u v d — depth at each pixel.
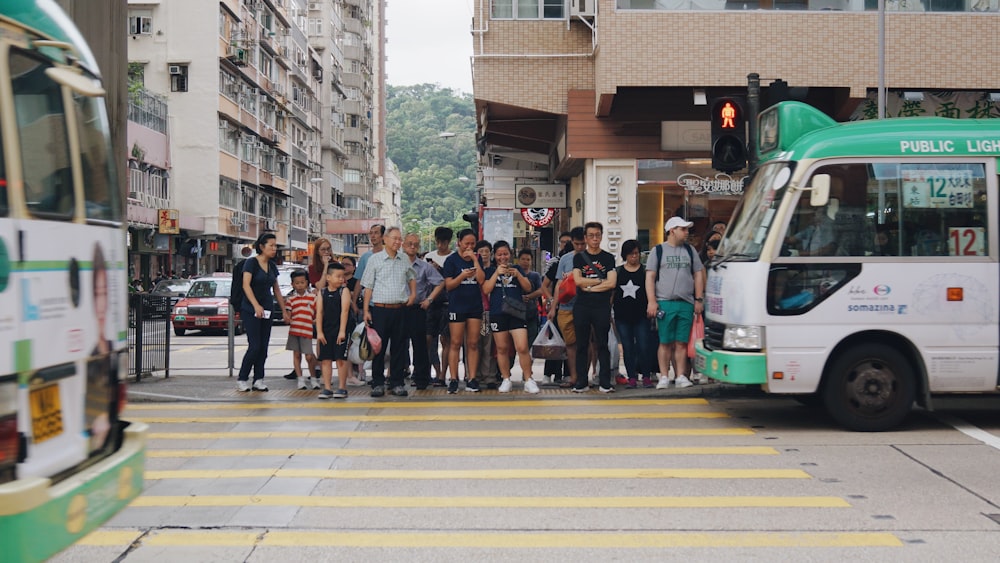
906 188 8.61
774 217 8.68
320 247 12.09
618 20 17.80
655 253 10.76
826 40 17.56
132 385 11.88
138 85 41.56
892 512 5.86
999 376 8.51
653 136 19.22
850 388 8.55
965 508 5.95
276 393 11.35
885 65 17.67
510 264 11.78
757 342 8.56
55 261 4.02
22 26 3.92
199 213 46.00
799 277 8.57
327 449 7.93
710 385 10.89
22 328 3.68
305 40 68.88
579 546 5.21
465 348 11.86
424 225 140.50
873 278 8.54
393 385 11.05
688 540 5.31
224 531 5.53
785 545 5.20
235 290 11.50
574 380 11.54
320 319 10.81
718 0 17.73
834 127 8.92
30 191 3.84
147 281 42.28
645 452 7.73
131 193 39.69
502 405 10.27
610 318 10.87
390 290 10.77
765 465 7.22
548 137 23.03
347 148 91.06
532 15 19.42
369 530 5.55
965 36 17.69
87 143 4.55
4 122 3.67
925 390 8.55
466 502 6.18
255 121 53.91
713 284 9.37
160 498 6.30
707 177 19.23
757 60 17.64
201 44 46.06
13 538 3.40
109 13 10.09
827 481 6.69
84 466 4.23
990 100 18.42
